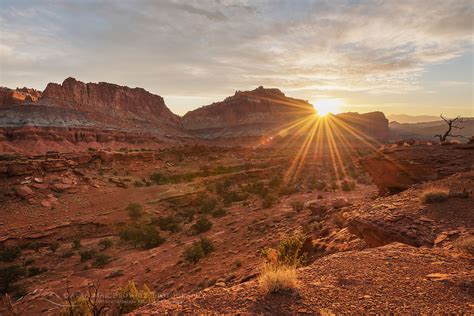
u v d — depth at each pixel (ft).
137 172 285.64
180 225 156.97
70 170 226.58
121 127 610.65
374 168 69.46
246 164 359.87
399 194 43.14
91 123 553.23
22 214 155.22
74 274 94.17
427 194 34.53
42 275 97.66
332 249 42.45
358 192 184.85
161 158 354.54
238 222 136.46
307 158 445.37
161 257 101.19
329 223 70.49
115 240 141.49
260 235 98.94
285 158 432.66
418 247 25.03
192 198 206.69
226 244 99.45
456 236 24.31
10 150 365.40
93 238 147.54
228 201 198.18
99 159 279.69
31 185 184.44
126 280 82.28
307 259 43.39
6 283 90.12
